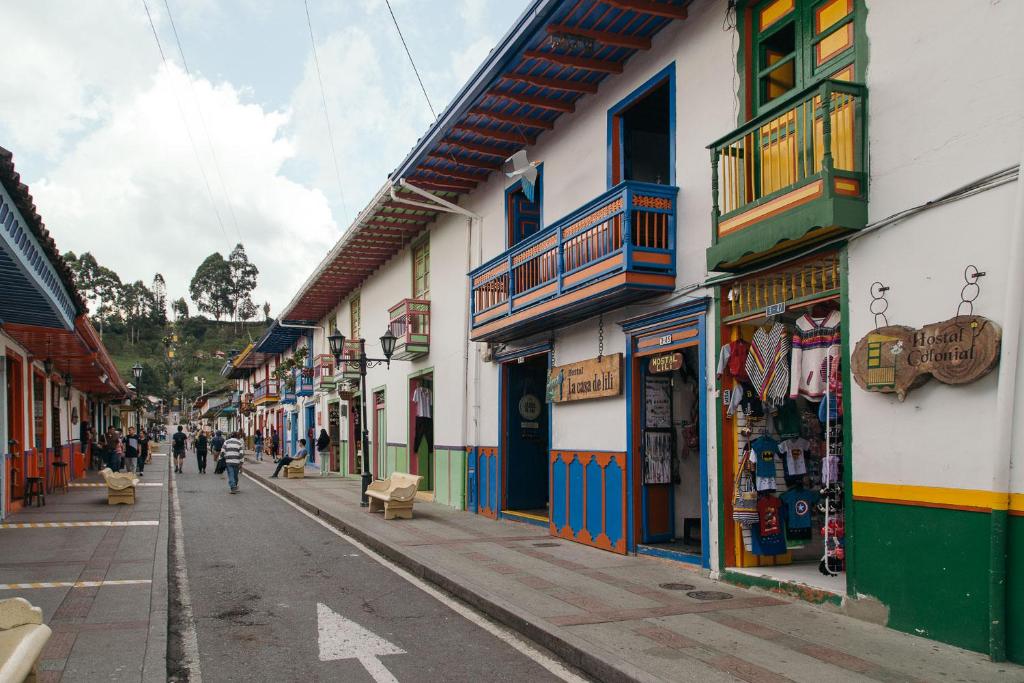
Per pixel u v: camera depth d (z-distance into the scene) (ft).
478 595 24.38
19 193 22.33
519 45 30.73
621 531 31.50
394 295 65.46
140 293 425.28
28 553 32.60
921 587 18.65
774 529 25.94
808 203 20.76
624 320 31.60
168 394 371.97
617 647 18.48
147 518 44.60
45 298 32.17
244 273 467.11
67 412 71.56
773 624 20.39
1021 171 16.34
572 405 36.06
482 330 41.47
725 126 26.32
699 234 27.43
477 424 47.34
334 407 94.58
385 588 27.43
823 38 22.79
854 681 15.89
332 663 18.78
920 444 18.72
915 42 19.39
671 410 32.14
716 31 26.94
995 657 16.67
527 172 37.76
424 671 18.19
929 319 18.65
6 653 12.37
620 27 29.89
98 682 16.61
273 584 28.07
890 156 19.89
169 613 23.71
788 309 23.56
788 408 26.40
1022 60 16.87
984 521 17.13
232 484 65.51
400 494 44.32
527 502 44.47
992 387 17.07
